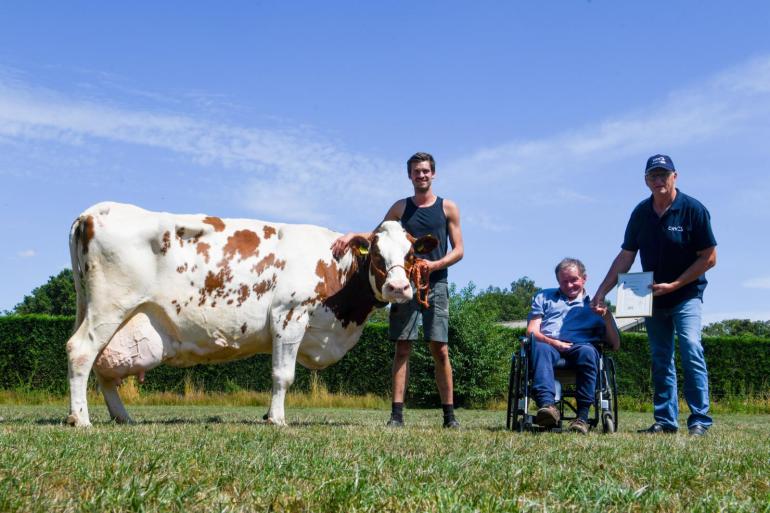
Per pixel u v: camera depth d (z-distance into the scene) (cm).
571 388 753
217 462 361
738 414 1961
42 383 1920
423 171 750
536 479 344
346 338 757
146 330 688
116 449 404
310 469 347
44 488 288
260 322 716
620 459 430
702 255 734
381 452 425
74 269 688
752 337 2269
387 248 714
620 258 794
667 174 734
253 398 1798
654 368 767
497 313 2033
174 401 1775
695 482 351
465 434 599
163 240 688
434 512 258
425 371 1891
